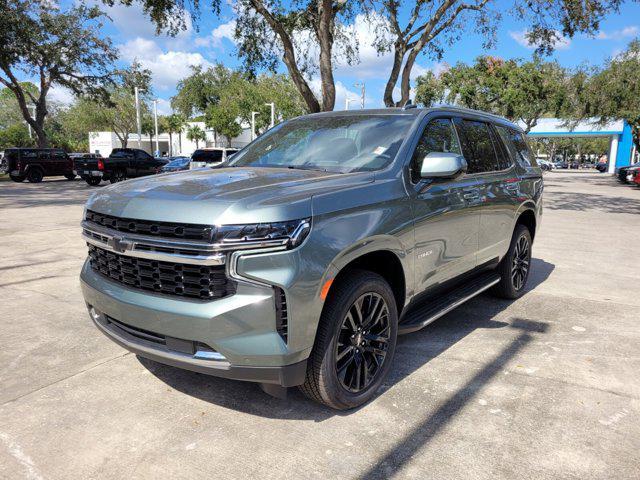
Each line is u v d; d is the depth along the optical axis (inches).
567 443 107.6
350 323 115.2
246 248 96.0
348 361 116.2
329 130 156.5
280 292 98.9
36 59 1091.3
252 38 637.9
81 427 112.3
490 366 145.6
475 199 162.4
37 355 150.0
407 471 98.0
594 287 235.6
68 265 260.5
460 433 111.2
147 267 107.5
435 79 1395.2
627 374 141.4
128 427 112.5
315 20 624.7
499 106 1354.6
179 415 117.8
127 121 2258.9
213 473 97.0
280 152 156.1
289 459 101.7
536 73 1288.1
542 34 628.4
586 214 538.6
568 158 4429.1
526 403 124.5
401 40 658.8
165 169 994.1
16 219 430.3
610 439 109.3
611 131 2070.6
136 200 108.8
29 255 283.9
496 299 214.2
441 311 147.1
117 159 945.5
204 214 98.1
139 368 142.1
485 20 650.2
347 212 111.0
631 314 194.9
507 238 192.7
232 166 156.0
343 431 111.7
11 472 96.7
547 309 200.5
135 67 1317.7
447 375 139.7
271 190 107.6
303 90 584.4
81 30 1117.7
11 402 122.6
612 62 1176.2
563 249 335.0
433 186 141.8
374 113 158.4
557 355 154.1
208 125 2042.3
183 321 100.5
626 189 969.5
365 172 130.3
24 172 968.9
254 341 98.3
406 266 129.4
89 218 123.5
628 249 335.9
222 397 126.5
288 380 102.3
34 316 183.5
